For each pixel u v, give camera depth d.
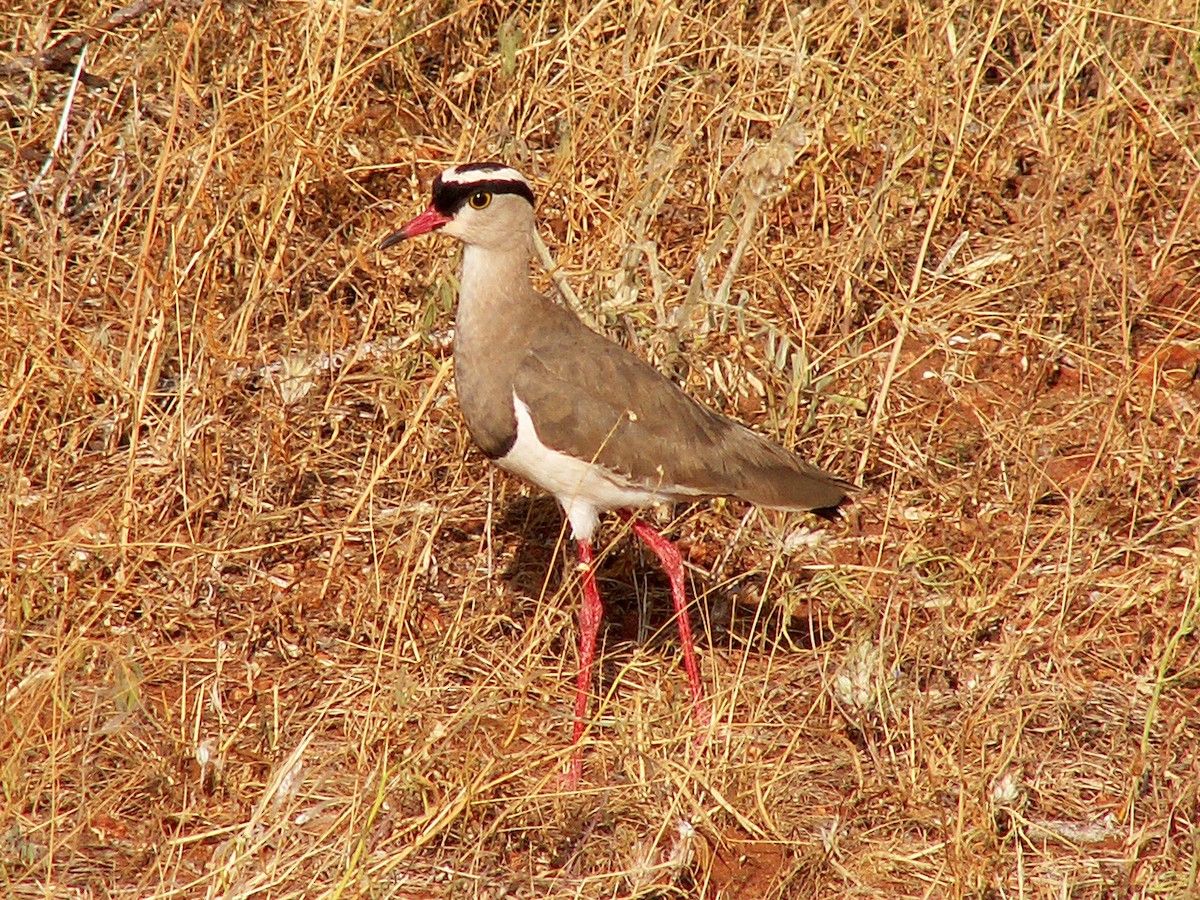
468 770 9.71
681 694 11.27
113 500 11.69
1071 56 15.84
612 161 14.27
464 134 14.04
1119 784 10.38
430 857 9.55
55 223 13.52
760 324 13.61
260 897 8.95
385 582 11.69
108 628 11.10
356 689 10.76
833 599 11.91
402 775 9.59
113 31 15.09
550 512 12.48
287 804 9.62
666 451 10.79
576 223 13.98
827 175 15.10
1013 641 11.23
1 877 8.95
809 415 12.74
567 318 11.03
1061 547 12.34
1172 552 12.30
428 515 12.13
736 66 15.37
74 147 14.57
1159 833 9.89
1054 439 13.34
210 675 10.86
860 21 15.55
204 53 14.52
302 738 10.32
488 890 9.34
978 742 10.53
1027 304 14.45
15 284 13.51
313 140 13.64
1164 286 14.98
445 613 11.66
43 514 11.65
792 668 11.44
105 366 12.45
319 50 13.74
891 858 9.72
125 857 9.29
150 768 9.73
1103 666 11.41
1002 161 15.54
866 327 13.55
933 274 14.66
